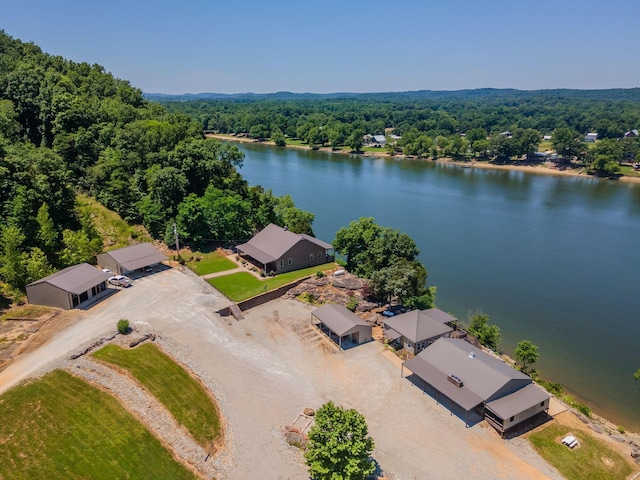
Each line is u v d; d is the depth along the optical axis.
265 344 56.31
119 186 87.12
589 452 41.56
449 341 52.81
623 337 67.88
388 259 75.50
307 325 61.50
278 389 47.91
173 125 110.00
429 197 151.00
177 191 86.69
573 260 97.06
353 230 80.75
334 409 35.94
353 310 66.00
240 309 63.62
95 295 62.81
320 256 80.38
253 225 93.25
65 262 67.25
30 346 49.03
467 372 47.47
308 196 148.12
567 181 181.12
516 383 45.75
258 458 38.84
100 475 34.88
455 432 43.31
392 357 55.12
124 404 41.69
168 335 53.66
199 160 92.81
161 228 85.56
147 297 63.38
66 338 50.66
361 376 51.34
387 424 44.06
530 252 101.44
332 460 33.19
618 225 121.75
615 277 88.69
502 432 42.75
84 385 42.97
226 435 41.19
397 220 123.81
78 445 36.84
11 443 35.84
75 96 106.00
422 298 68.50
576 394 55.53
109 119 109.62
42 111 98.94
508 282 86.06
